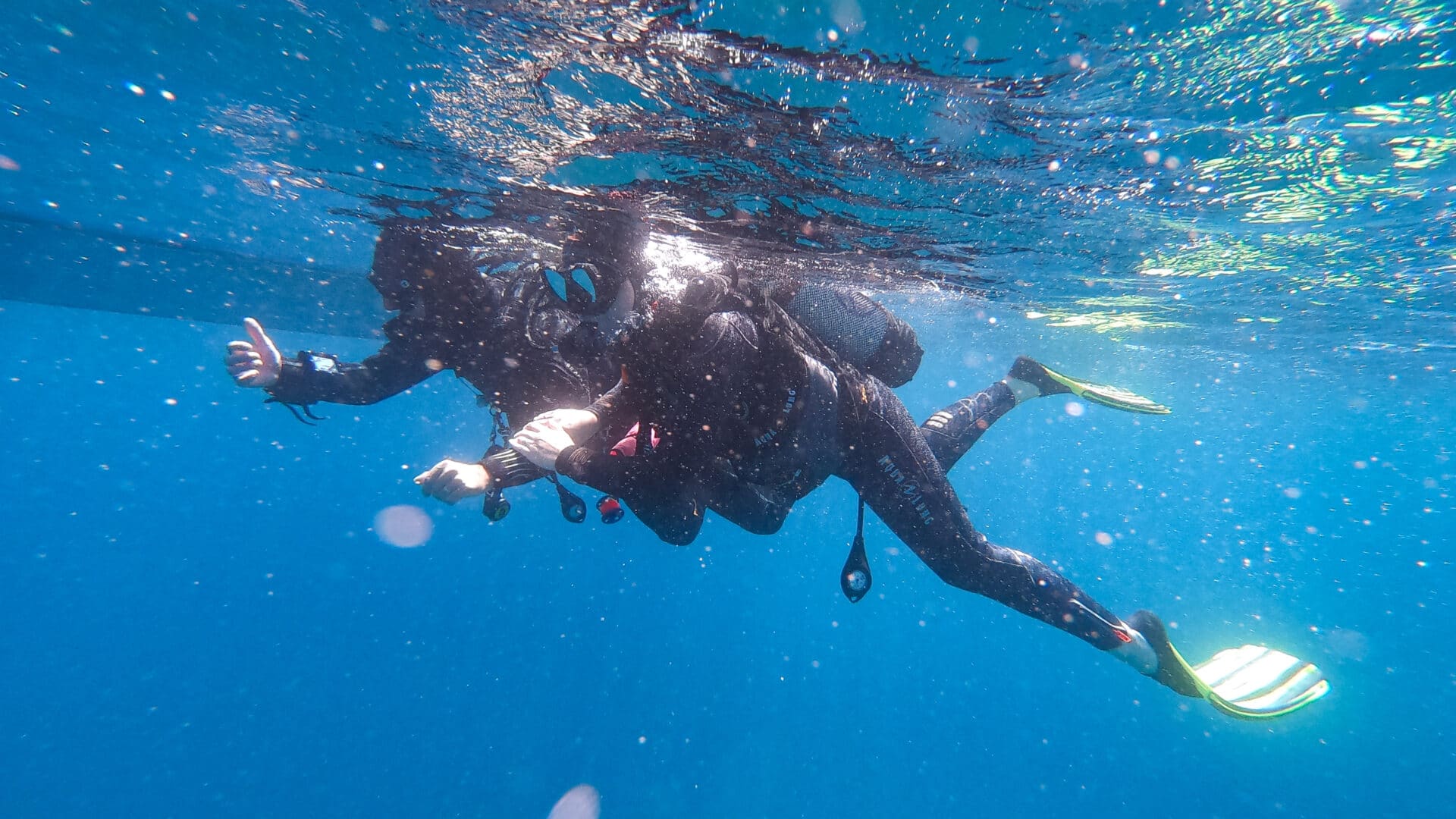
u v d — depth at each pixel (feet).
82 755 74.54
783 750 63.05
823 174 15.08
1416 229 18.28
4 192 21.88
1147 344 50.39
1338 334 39.78
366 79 12.15
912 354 12.67
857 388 10.80
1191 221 17.83
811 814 54.08
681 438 9.10
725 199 17.48
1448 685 70.03
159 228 25.08
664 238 21.39
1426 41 8.77
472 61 11.05
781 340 9.53
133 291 26.86
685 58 10.18
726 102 11.57
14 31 11.55
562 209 19.03
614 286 11.59
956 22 8.70
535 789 59.11
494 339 14.44
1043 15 8.53
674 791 57.26
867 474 11.28
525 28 9.88
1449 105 10.49
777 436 9.68
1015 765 59.26
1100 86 10.15
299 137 15.80
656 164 15.15
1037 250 21.97
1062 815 52.13
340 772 64.64
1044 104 10.75
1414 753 55.26
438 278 14.03
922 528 11.63
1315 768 54.24
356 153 16.44
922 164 13.93
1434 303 29.27
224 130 15.94
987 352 62.39
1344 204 16.05
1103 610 13.08
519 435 9.47
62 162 19.02
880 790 56.85
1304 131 11.73
